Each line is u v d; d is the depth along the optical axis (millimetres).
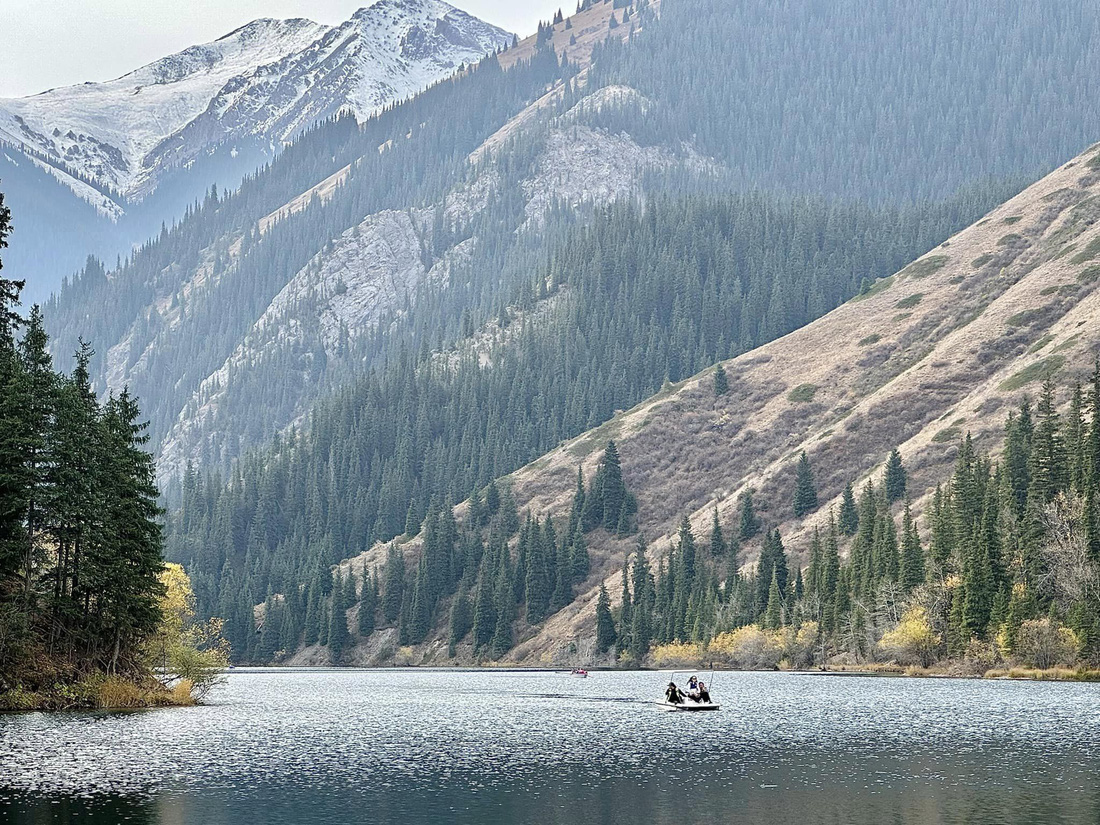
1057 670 143000
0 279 91375
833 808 57656
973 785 63812
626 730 92062
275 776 65438
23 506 85312
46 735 78125
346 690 150750
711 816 55938
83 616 93500
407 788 62688
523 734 89062
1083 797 60062
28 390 88250
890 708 107500
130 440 102000
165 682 120125
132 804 56344
